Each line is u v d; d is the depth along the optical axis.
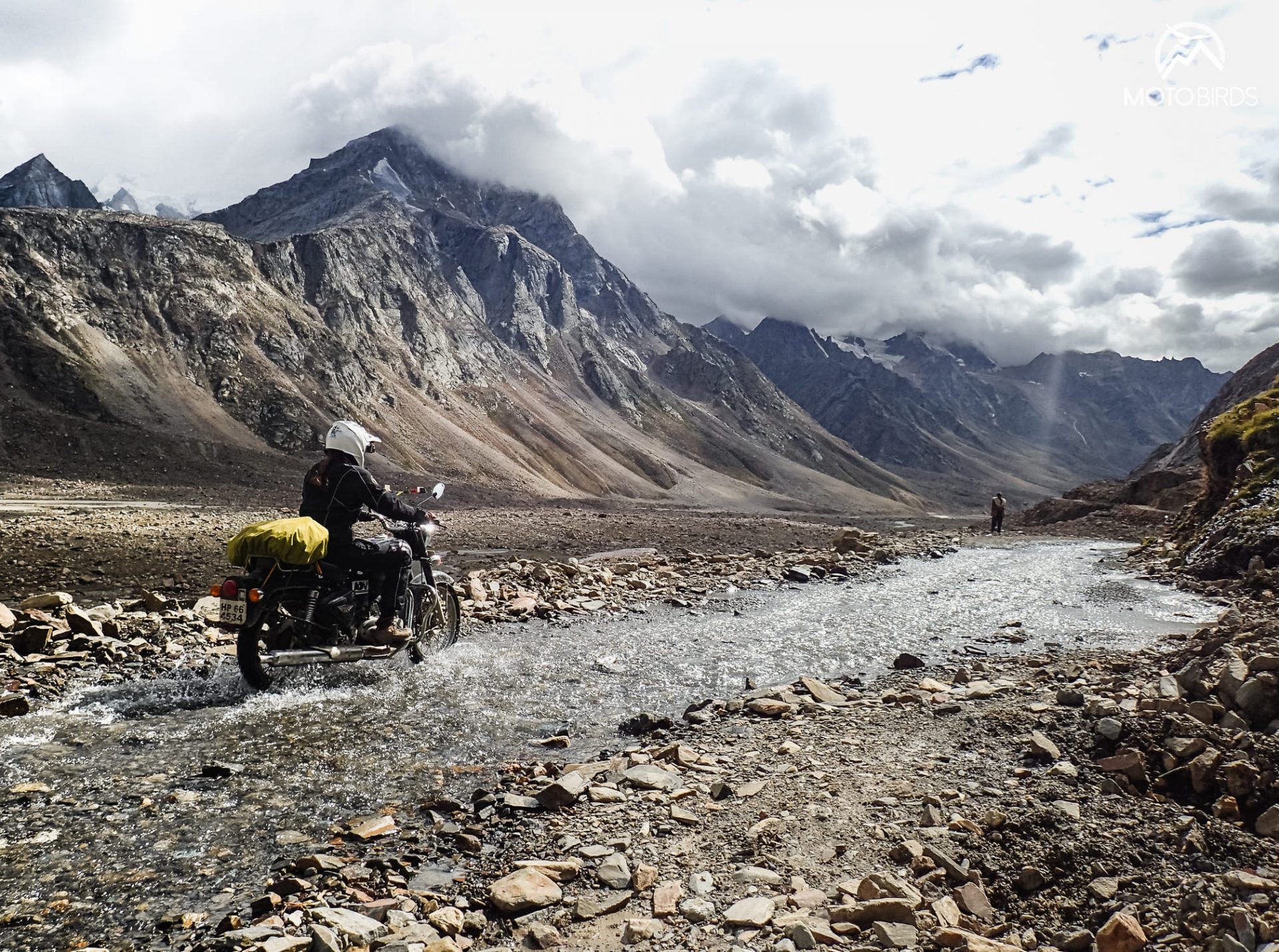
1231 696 5.59
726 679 8.70
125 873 4.03
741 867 4.02
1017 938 3.34
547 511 58.97
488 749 6.18
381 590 8.02
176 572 14.67
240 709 6.91
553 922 3.57
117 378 110.38
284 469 93.69
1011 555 25.73
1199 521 22.94
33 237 125.50
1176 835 4.09
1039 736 5.50
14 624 9.02
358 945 3.30
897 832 4.32
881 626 12.20
